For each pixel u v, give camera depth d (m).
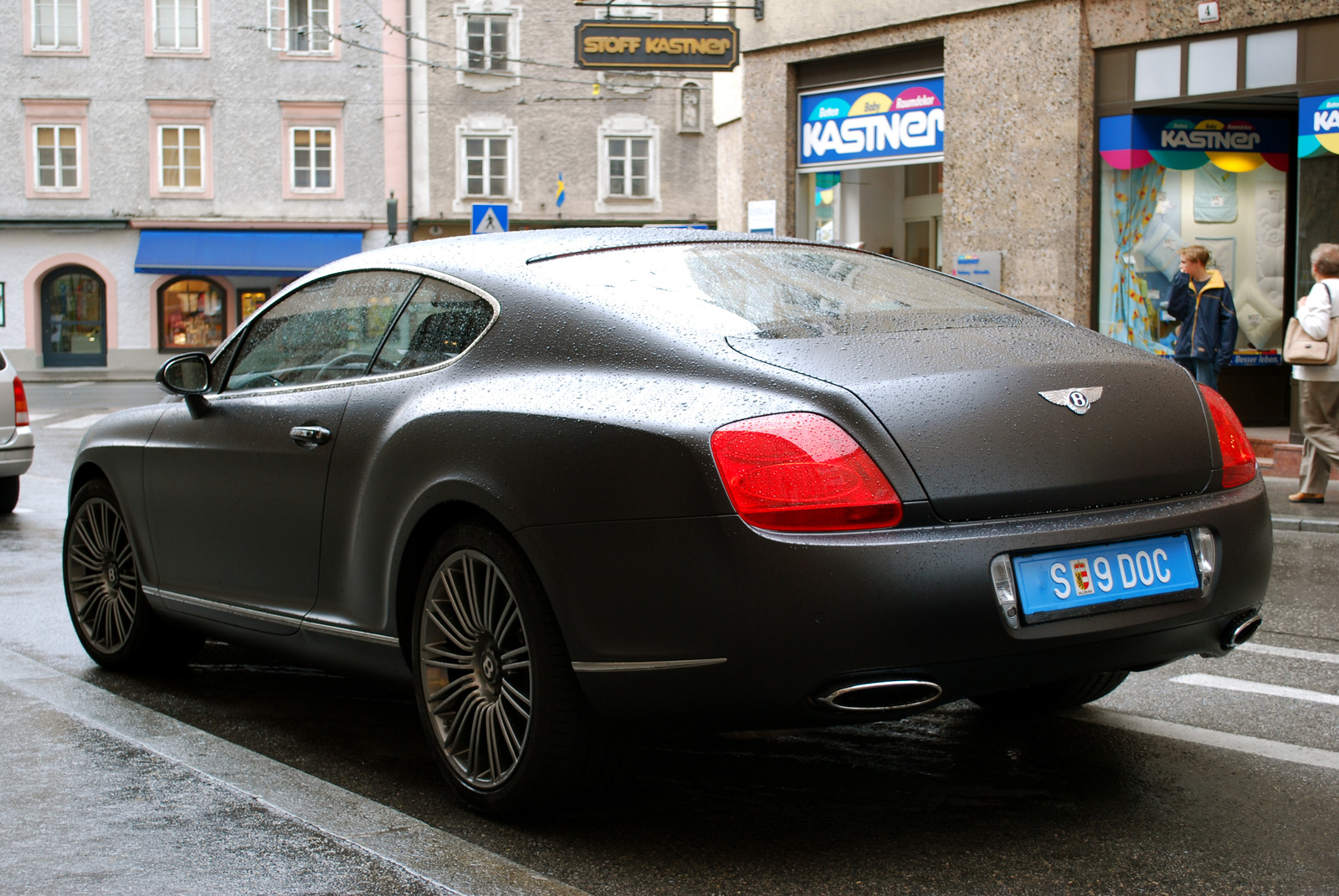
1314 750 3.92
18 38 35.41
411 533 3.51
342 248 36.09
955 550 2.88
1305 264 11.49
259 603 4.21
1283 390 12.89
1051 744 4.00
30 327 35.62
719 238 3.99
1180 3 11.91
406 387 3.69
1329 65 11.16
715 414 2.96
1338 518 8.77
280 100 35.84
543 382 3.30
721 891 2.89
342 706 4.58
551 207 36.81
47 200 35.62
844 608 2.81
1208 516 3.22
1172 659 3.28
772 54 15.14
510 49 36.34
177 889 2.79
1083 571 3.03
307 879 2.84
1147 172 12.56
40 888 2.80
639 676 2.98
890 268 4.04
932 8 13.55
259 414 4.22
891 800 3.49
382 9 35.94
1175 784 3.61
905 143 14.20
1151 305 12.71
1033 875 2.97
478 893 2.78
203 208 35.88
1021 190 13.04
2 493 9.88
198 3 35.62
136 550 4.83
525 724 3.29
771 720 2.94
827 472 2.86
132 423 4.91
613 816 3.38
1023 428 3.04
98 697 4.48
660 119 36.91
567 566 3.05
